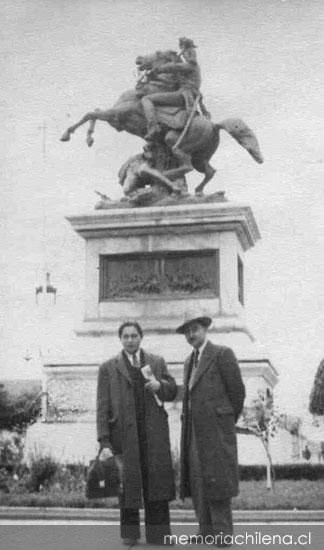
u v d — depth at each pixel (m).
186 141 9.78
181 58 10.09
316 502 8.72
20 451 9.23
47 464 9.14
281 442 8.95
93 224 9.66
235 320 9.25
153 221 9.55
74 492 9.00
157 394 7.04
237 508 8.78
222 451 6.82
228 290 9.34
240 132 9.82
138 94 9.99
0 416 9.36
